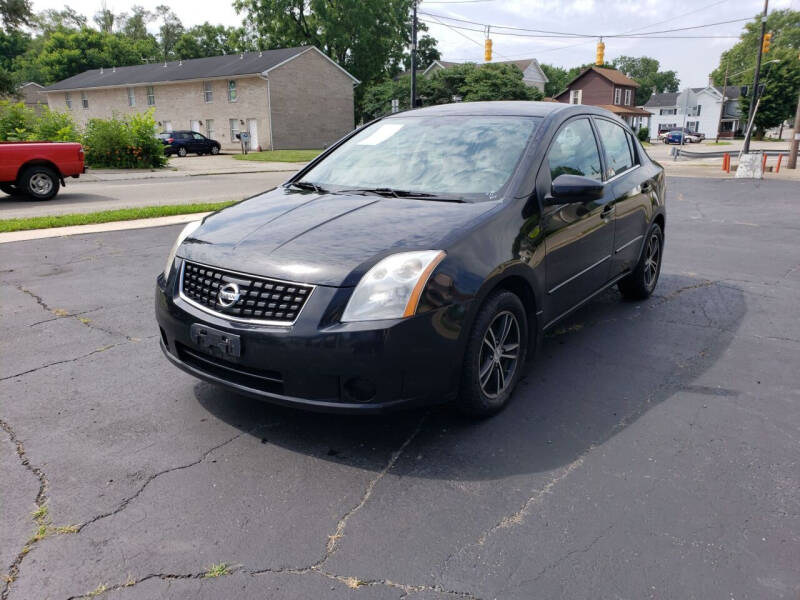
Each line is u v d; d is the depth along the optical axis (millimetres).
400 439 3195
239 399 3645
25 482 2801
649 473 2906
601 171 4551
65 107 53281
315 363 2773
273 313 2863
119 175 20766
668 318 5227
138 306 5406
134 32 86500
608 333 4844
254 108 41188
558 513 2605
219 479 2842
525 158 3695
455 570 2275
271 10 51469
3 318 5059
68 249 7676
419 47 66000
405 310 2779
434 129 4211
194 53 66250
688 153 35125
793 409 3564
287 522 2545
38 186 13008
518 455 3053
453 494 2734
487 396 3314
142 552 2365
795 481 2842
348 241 3023
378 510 2623
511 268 3250
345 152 4383
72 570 2266
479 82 40031
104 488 2764
